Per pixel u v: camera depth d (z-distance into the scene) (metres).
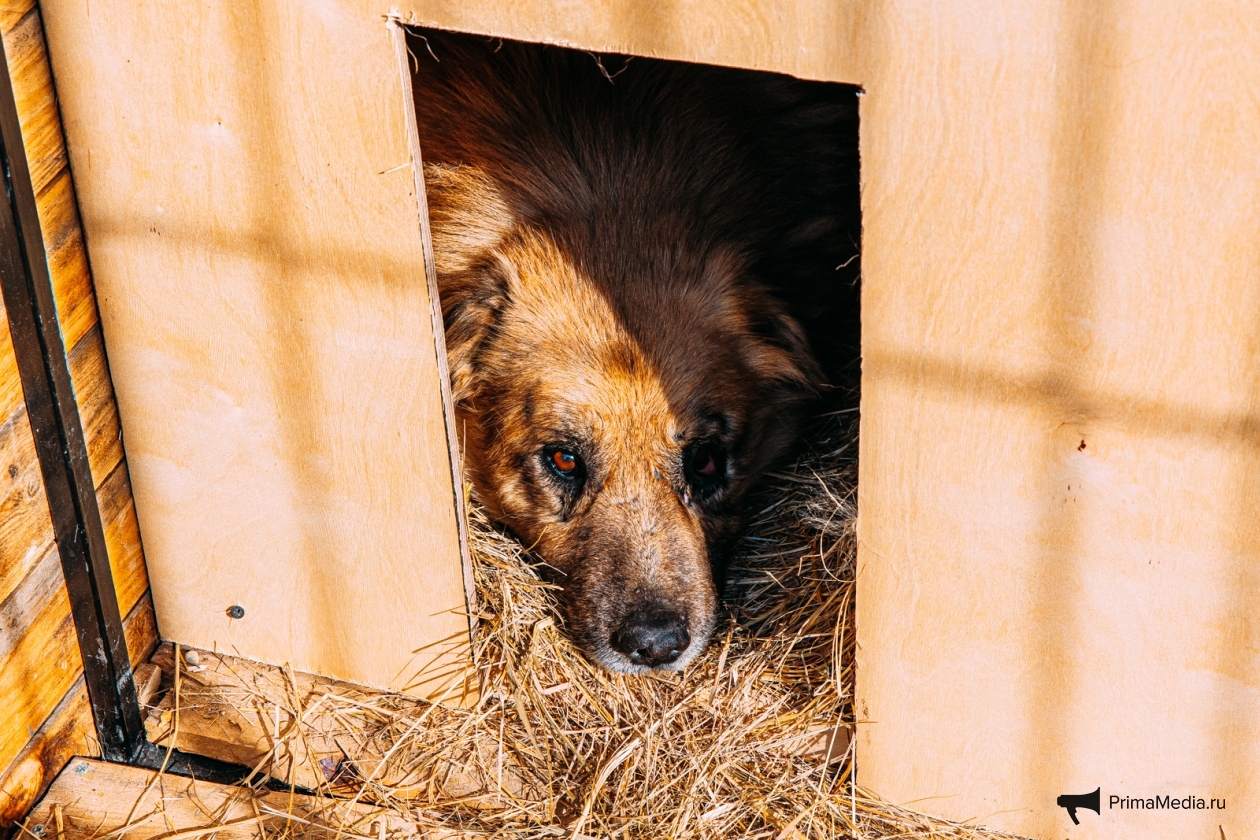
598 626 1.92
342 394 1.82
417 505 1.84
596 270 1.92
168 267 1.81
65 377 1.81
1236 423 1.66
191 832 1.83
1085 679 1.75
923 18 1.63
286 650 1.92
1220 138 1.61
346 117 1.74
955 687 1.78
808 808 1.83
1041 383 1.68
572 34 1.69
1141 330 1.66
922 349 1.70
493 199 1.94
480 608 1.91
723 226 1.94
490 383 1.96
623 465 1.93
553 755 1.88
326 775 1.87
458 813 1.84
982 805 1.82
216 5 1.73
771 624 1.94
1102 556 1.71
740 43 1.66
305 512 1.87
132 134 1.78
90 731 1.88
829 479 1.99
